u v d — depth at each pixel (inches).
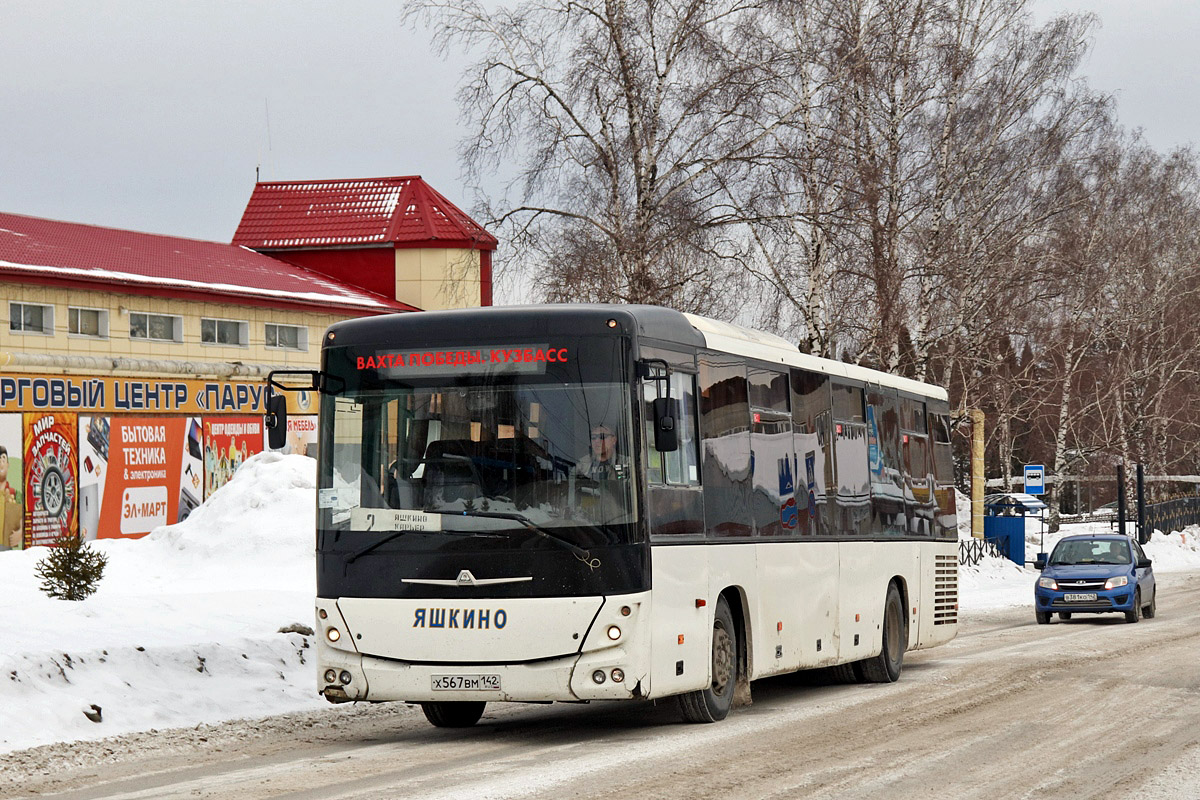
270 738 480.4
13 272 1250.0
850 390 656.4
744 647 527.2
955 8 1566.2
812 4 1417.3
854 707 550.9
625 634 437.4
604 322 451.8
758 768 391.9
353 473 457.7
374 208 1866.4
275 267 1753.2
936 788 362.9
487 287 1583.4
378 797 343.3
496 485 445.7
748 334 563.5
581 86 1180.5
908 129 1496.1
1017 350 1833.2
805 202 1291.8
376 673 446.3
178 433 1432.1
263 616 714.2
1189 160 2447.1
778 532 556.7
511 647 437.1
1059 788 364.5
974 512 1766.7
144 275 1409.9
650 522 448.8
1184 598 1364.4
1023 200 1611.7
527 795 345.1
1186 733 467.5
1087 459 2450.8
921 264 1501.0
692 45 1189.1
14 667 497.0
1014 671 690.8
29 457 1262.3
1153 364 2340.1
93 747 447.5
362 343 464.1
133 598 739.4
